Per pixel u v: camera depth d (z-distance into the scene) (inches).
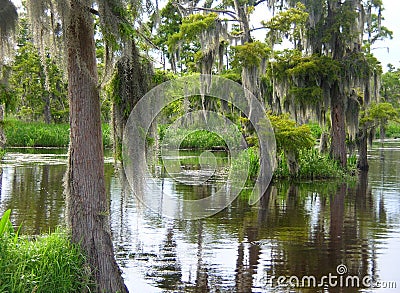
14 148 1200.8
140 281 270.1
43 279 211.0
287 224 414.9
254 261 309.0
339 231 389.4
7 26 252.1
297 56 778.2
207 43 740.0
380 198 558.6
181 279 274.8
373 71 845.8
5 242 220.8
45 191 551.5
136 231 380.2
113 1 225.8
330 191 615.5
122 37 225.6
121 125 266.7
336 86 788.6
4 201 486.3
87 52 228.7
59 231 259.6
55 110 1481.3
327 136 849.5
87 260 225.1
